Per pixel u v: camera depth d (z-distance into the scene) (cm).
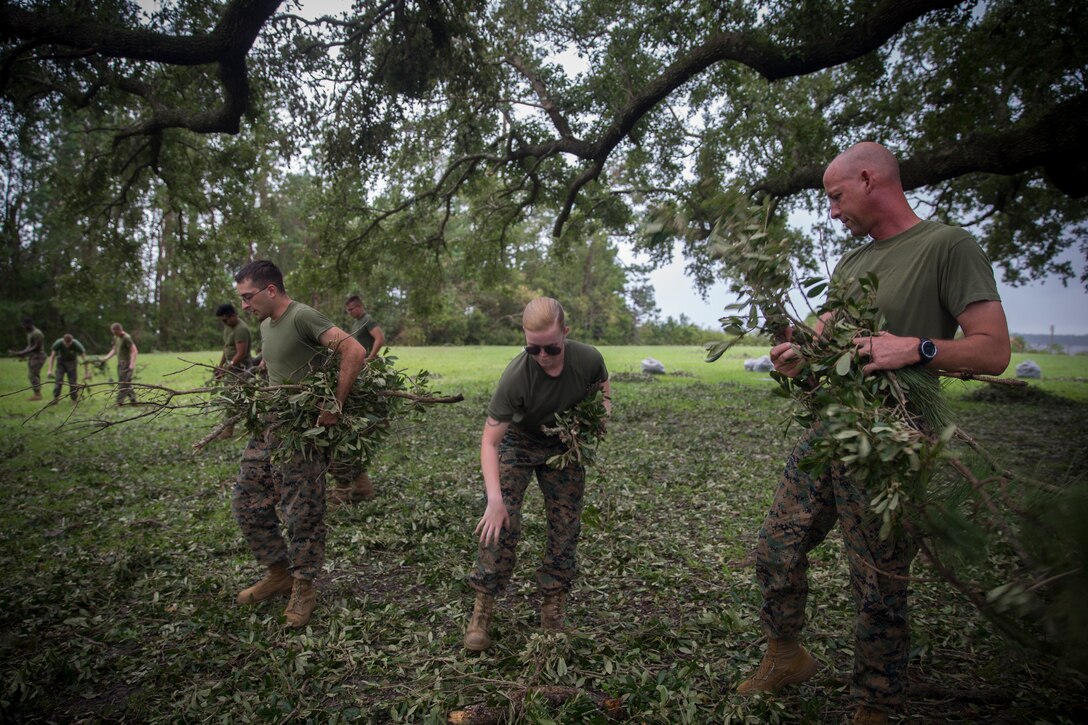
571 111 1138
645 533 496
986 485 191
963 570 204
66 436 995
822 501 242
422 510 534
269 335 373
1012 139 661
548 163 1266
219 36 747
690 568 426
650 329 6656
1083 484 174
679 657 308
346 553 455
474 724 257
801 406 249
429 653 313
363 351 353
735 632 319
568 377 307
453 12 912
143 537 511
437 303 1489
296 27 930
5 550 477
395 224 1356
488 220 1421
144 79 1076
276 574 383
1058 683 261
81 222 1344
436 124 1233
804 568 253
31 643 323
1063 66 845
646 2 875
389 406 387
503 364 2439
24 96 1009
